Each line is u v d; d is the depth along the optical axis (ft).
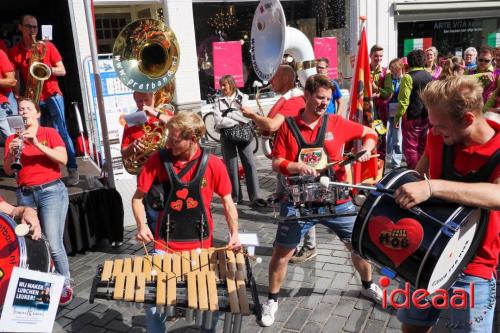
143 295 6.98
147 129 12.39
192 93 26.48
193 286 7.23
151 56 13.52
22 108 10.93
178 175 8.46
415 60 19.07
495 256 6.65
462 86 5.75
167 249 8.50
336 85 18.20
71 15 21.75
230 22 28.19
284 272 10.42
